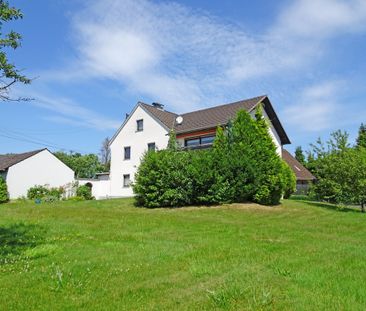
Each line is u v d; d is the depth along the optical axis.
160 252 8.75
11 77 8.50
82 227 13.08
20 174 39.66
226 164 20.64
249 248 9.28
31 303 5.34
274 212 18.23
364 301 5.30
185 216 16.62
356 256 8.34
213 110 33.25
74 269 7.14
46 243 9.95
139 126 35.69
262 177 20.95
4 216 16.53
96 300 5.47
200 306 5.16
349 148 22.27
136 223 14.26
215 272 6.91
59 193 37.53
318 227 13.86
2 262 7.75
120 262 7.77
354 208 22.91
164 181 20.89
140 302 5.38
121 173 36.47
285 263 7.58
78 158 70.06
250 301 5.29
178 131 31.39
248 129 22.05
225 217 16.36
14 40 8.40
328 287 5.95
